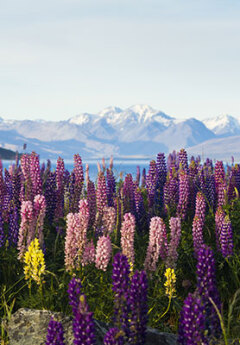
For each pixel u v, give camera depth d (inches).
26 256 255.9
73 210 407.8
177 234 301.6
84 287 267.9
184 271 339.9
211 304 198.2
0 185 398.3
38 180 388.8
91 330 159.3
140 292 188.2
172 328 273.7
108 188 448.5
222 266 320.5
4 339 237.1
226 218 320.8
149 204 458.3
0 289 279.4
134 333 187.9
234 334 249.6
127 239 282.4
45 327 235.6
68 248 278.5
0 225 312.5
